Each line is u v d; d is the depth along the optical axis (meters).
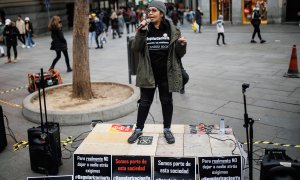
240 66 10.66
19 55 15.68
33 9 25.61
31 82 8.63
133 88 7.70
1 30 16.81
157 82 4.25
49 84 8.66
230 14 26.50
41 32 26.44
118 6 40.66
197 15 21.72
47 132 4.25
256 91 7.87
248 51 13.48
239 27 23.69
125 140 4.37
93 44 18.05
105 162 3.90
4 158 4.98
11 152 5.17
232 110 6.65
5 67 12.66
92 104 7.00
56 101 7.28
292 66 9.08
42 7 26.48
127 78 9.78
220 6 26.77
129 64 8.55
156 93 7.56
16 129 6.15
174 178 3.82
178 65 4.09
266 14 24.45
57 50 10.53
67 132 5.89
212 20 27.41
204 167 3.79
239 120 6.12
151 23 4.01
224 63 11.27
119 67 11.45
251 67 10.45
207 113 6.55
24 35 18.42
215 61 11.69
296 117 6.16
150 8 3.86
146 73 4.05
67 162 4.77
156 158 3.80
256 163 4.50
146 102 4.32
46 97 7.59
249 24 25.39
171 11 26.44
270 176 3.41
